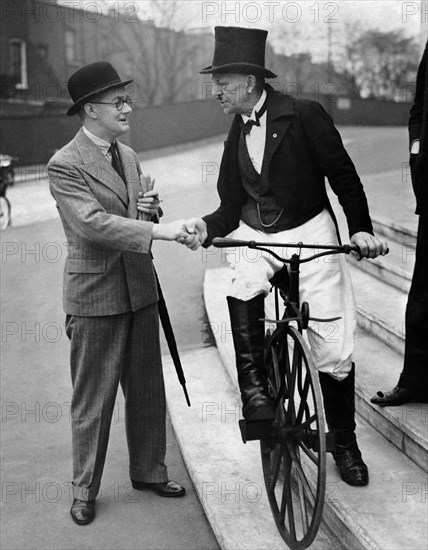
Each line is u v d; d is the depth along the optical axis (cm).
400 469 326
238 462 376
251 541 309
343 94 3247
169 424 450
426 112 313
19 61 2464
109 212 326
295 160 308
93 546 327
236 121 324
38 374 531
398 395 351
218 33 307
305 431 278
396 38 3225
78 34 2658
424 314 333
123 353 343
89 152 323
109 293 330
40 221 1158
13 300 714
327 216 321
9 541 332
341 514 296
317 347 306
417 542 272
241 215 334
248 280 306
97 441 342
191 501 363
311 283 306
